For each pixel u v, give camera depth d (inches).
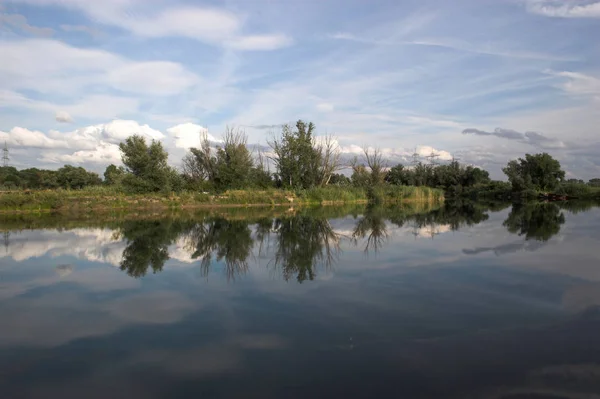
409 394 160.1
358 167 2252.7
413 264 406.6
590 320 240.7
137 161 1494.8
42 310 274.5
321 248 515.5
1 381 177.8
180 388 168.7
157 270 394.3
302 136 1914.4
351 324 237.6
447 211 1242.6
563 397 157.0
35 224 861.2
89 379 178.2
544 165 2305.6
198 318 253.3
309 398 158.4
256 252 490.0
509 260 418.6
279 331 228.7
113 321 251.1
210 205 1502.2
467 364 185.5
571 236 595.8
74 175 2207.2
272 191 1679.4
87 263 430.9
